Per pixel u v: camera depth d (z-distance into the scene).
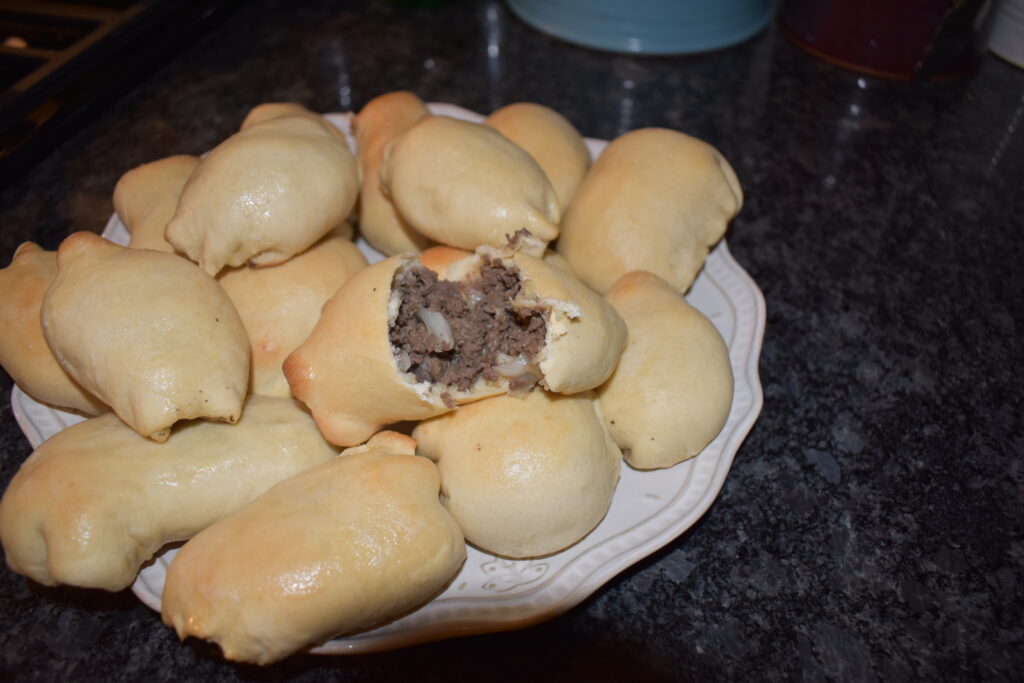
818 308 0.35
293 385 0.27
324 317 0.28
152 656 0.25
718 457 0.28
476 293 0.29
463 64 0.48
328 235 0.32
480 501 0.25
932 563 0.27
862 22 0.47
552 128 0.34
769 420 0.31
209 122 0.43
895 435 0.31
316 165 0.30
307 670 0.25
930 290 0.36
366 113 0.35
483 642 0.25
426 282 0.29
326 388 0.27
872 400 0.32
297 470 0.26
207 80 0.46
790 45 0.51
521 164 0.30
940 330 0.35
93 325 0.25
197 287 0.27
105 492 0.24
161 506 0.25
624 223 0.31
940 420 0.31
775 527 0.28
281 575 0.22
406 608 0.24
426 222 0.30
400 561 0.23
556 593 0.25
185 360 0.25
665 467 0.28
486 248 0.29
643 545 0.26
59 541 0.24
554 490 0.25
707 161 0.33
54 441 0.26
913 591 0.27
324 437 0.27
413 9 0.53
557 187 0.33
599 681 0.24
